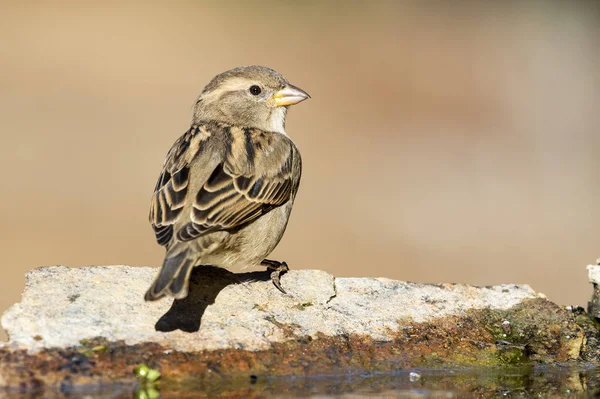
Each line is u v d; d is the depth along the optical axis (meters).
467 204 19.30
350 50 26.23
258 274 8.77
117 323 7.57
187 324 7.71
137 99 22.56
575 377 7.99
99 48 24.84
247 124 9.95
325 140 21.64
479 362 7.98
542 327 8.49
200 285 8.38
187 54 25.12
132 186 18.86
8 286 14.84
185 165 8.48
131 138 20.78
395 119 23.00
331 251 16.77
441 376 7.77
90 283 8.13
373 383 7.52
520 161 21.52
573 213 19.08
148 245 16.53
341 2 28.80
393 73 25.12
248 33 26.77
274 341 7.70
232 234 8.42
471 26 28.25
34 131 20.66
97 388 6.90
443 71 25.56
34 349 7.14
